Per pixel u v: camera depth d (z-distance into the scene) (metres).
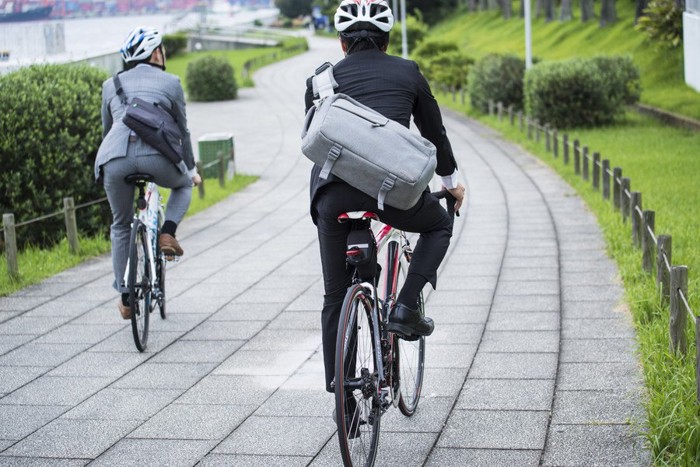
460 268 8.84
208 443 4.67
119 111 6.34
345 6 4.13
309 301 7.73
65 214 9.82
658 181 13.62
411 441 4.62
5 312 7.54
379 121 3.80
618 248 9.16
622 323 6.61
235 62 72.44
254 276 8.83
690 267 7.89
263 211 13.46
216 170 17.62
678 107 24.33
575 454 4.33
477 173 17.31
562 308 7.14
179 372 5.87
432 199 4.11
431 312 7.21
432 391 5.36
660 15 27.73
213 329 6.89
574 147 15.73
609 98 23.55
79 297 8.02
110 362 6.11
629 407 4.89
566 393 5.19
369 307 4.15
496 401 5.13
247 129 29.77
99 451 4.60
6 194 10.31
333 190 3.91
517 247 9.82
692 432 4.17
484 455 4.39
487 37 63.47
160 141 6.16
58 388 5.61
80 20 83.88
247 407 5.19
